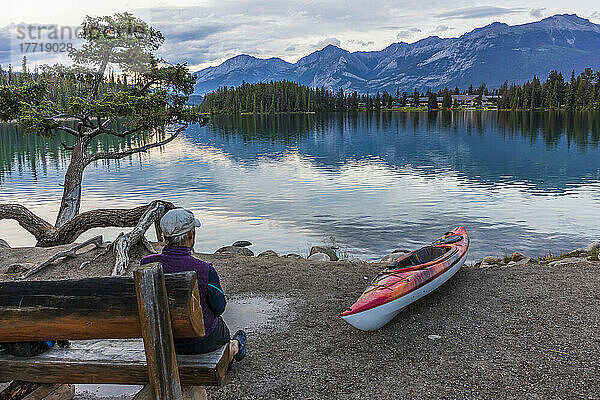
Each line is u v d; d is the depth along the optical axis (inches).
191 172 1582.2
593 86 7391.7
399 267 302.2
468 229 772.6
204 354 119.8
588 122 4402.1
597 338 222.2
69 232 486.9
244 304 287.6
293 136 3538.4
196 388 116.4
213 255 424.8
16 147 2534.5
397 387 181.5
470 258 609.0
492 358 205.3
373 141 2955.2
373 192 1163.9
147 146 643.5
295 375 192.1
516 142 2605.8
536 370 192.5
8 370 114.9
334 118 7263.8
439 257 309.0
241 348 196.1
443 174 1482.5
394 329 243.6
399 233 757.3
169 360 95.5
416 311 269.9
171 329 96.0
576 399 169.8
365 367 199.6
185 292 94.6
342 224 826.2
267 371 195.9
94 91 601.9
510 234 736.3
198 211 953.5
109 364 110.7
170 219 128.7
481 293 298.0
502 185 1241.4
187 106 668.7
